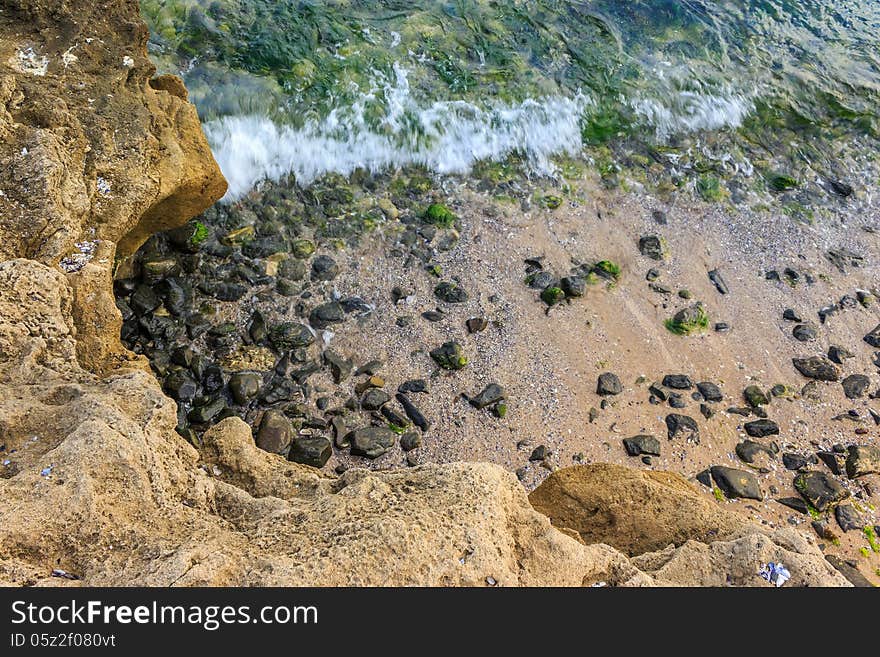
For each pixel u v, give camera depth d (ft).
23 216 16.48
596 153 32.30
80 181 18.04
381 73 32.14
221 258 25.04
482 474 12.97
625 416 23.77
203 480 12.73
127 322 22.61
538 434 22.90
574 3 38.04
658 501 16.63
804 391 25.36
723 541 14.23
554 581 12.09
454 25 35.01
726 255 29.43
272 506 12.64
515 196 29.71
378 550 11.13
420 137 30.71
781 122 35.78
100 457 11.33
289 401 22.27
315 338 23.80
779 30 40.37
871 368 26.37
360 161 29.48
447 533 11.67
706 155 33.42
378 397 22.79
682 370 25.32
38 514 10.63
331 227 26.94
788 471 23.12
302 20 32.91
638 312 26.73
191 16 31.63
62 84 19.72
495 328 25.23
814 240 30.76
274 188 27.76
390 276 25.96
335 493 13.47
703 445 23.41
